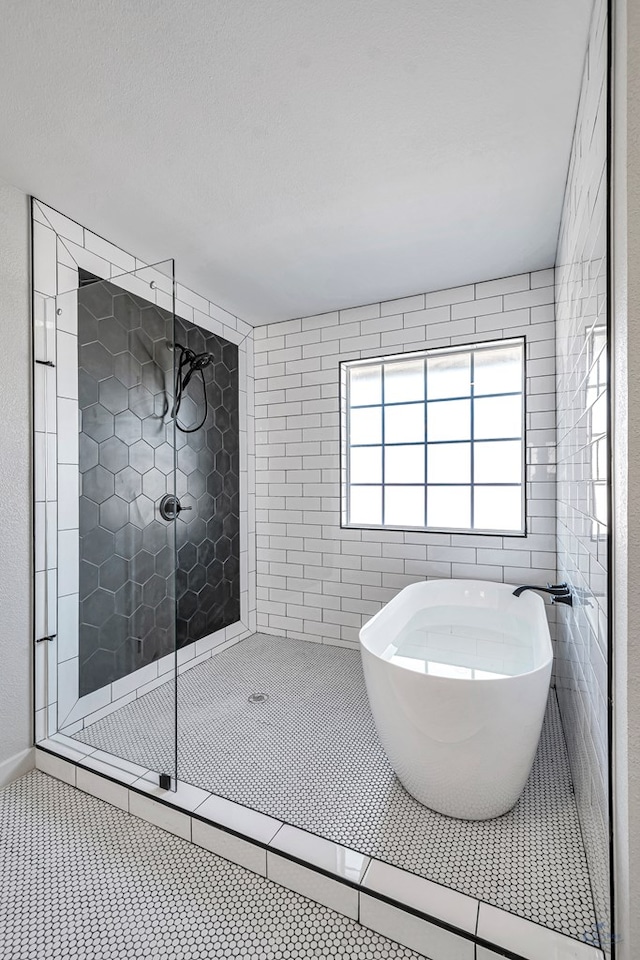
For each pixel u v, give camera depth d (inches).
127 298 85.0
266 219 85.0
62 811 66.9
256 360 140.6
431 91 56.4
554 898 48.6
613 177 37.4
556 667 99.7
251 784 68.4
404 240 92.4
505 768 57.9
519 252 97.2
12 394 74.7
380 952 46.6
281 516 137.0
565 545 81.8
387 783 68.9
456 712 55.9
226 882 54.6
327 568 130.4
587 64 50.2
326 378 130.8
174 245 94.0
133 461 83.4
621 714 35.8
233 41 50.0
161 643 72.7
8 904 51.6
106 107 58.6
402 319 120.6
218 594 123.3
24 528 76.2
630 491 33.1
